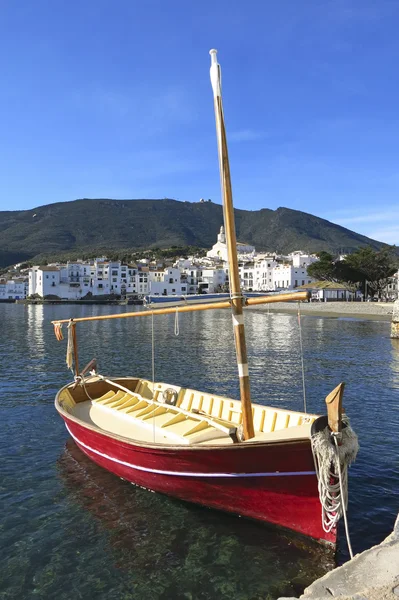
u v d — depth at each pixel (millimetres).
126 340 47531
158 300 87250
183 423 11266
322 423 7547
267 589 7426
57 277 165625
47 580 7801
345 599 5340
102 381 15297
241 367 9016
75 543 8844
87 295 167875
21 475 11953
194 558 8258
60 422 16766
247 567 7957
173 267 180875
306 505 8188
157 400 14273
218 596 7305
